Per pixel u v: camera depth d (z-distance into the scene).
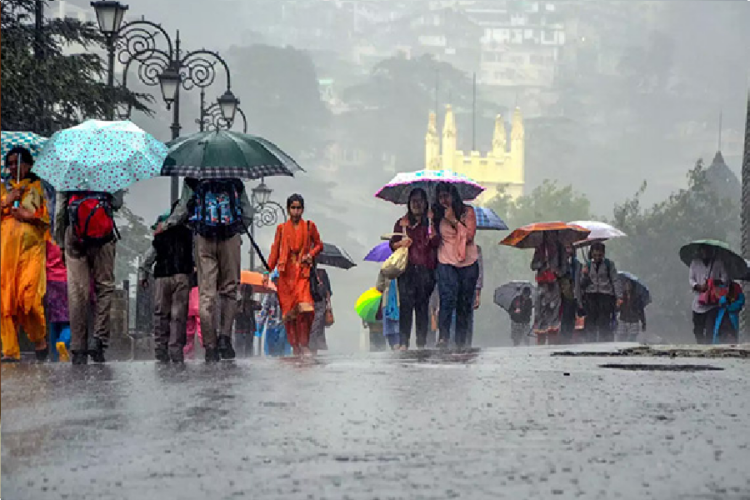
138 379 19.36
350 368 21.47
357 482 9.85
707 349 27.98
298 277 30.92
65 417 14.16
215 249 26.09
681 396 16.39
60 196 25.42
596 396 16.28
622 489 9.45
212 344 26.09
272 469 10.51
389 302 37.88
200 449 11.62
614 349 28.88
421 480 9.90
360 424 13.32
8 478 10.31
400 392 16.77
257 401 15.66
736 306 44.34
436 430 12.84
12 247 25.25
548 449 11.51
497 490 9.43
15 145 27.81
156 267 26.64
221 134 26.89
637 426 13.16
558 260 43.25
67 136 25.61
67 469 10.68
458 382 18.34
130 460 11.08
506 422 13.48
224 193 26.06
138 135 25.92
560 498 9.11
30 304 25.42
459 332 34.81
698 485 9.61
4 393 17.00
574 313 43.19
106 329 25.73
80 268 25.31
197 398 16.09
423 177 38.50
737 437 12.32
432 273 34.16
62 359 29.28
